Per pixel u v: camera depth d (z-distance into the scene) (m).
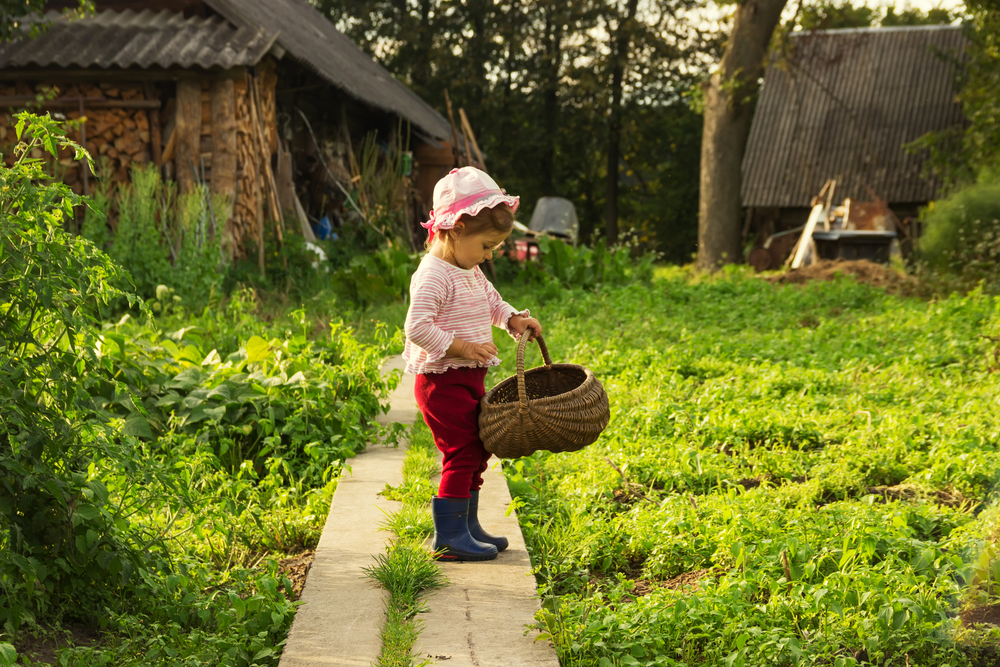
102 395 4.64
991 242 13.50
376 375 5.68
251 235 11.70
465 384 3.22
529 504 4.04
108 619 2.70
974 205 14.15
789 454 4.79
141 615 2.79
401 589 2.90
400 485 4.04
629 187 41.56
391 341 7.99
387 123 19.28
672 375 6.77
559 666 2.43
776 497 4.02
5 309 2.62
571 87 34.19
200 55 10.93
